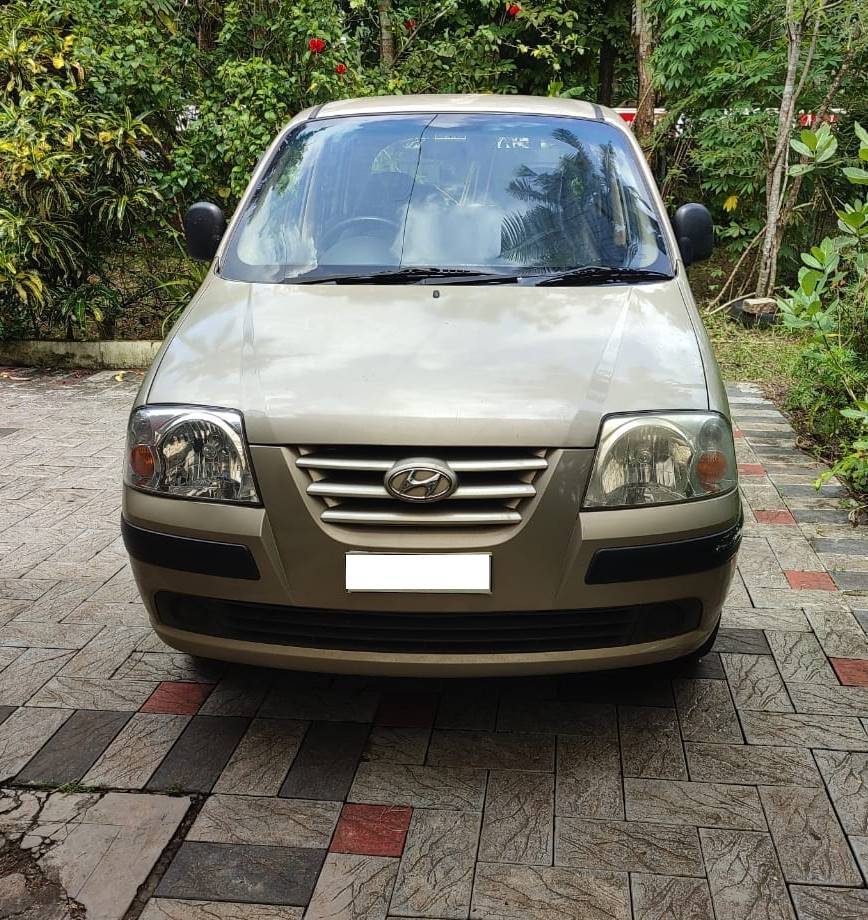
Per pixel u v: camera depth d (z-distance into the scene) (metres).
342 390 2.35
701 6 9.12
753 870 2.15
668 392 2.40
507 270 3.04
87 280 7.49
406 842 2.24
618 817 2.33
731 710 2.79
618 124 3.74
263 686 2.94
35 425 5.94
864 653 3.11
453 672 2.35
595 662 2.37
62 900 2.07
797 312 5.27
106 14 7.70
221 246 3.35
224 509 2.32
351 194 3.38
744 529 4.19
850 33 8.15
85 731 2.70
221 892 2.09
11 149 6.73
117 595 3.60
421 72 9.28
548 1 10.35
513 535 2.24
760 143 9.20
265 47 8.02
